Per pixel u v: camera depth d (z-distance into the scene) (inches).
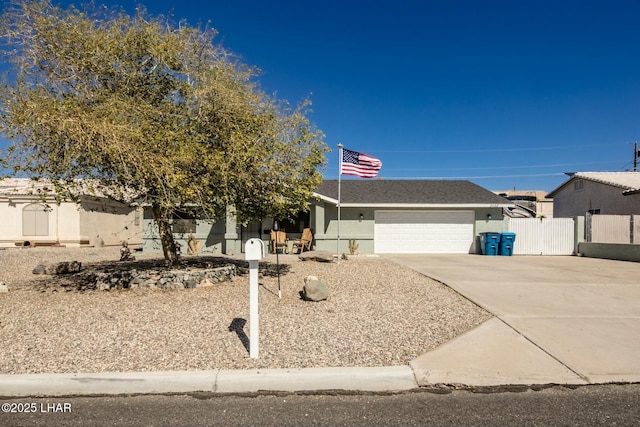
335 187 812.0
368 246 734.5
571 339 219.5
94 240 931.3
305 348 205.2
